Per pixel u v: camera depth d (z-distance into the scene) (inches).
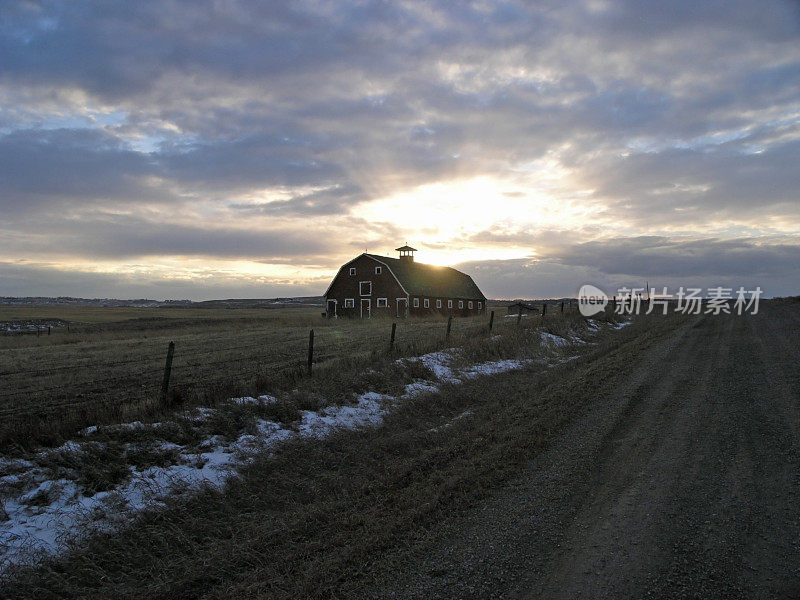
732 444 302.5
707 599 153.0
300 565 184.2
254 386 424.5
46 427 299.0
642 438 321.1
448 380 544.1
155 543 208.1
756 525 201.0
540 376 575.5
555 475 262.8
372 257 2000.5
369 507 233.5
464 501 232.4
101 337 1251.8
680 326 1128.8
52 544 201.6
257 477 274.5
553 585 163.5
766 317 1284.4
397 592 163.2
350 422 382.9
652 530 198.8
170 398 366.9
